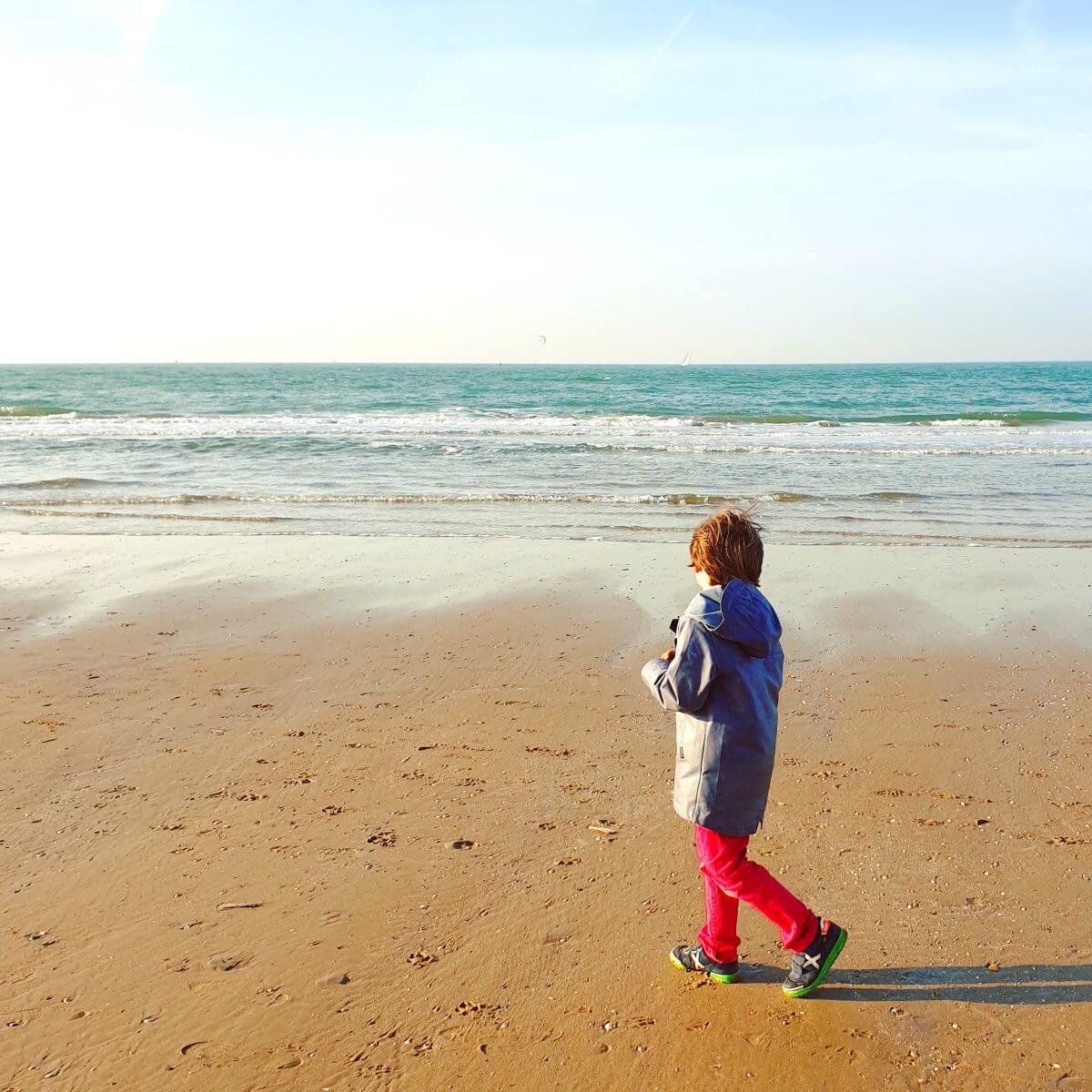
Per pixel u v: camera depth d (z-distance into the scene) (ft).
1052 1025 8.56
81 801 13.84
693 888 11.16
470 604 25.46
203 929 10.48
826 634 22.45
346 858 12.04
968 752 15.29
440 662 20.67
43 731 16.66
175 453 66.13
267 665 20.51
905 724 16.61
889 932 10.15
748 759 8.66
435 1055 8.46
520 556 31.96
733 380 264.72
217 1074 8.27
